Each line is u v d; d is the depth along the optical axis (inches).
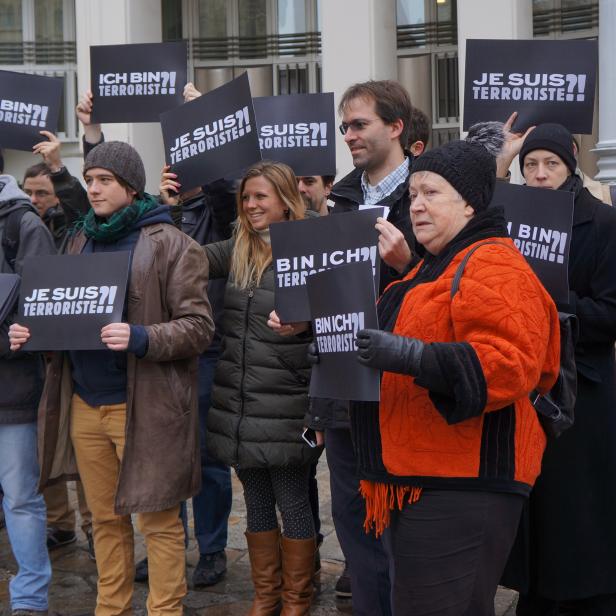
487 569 104.3
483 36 321.4
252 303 157.2
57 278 144.9
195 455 150.5
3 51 426.6
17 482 158.6
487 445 103.1
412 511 105.4
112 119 188.4
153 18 384.5
